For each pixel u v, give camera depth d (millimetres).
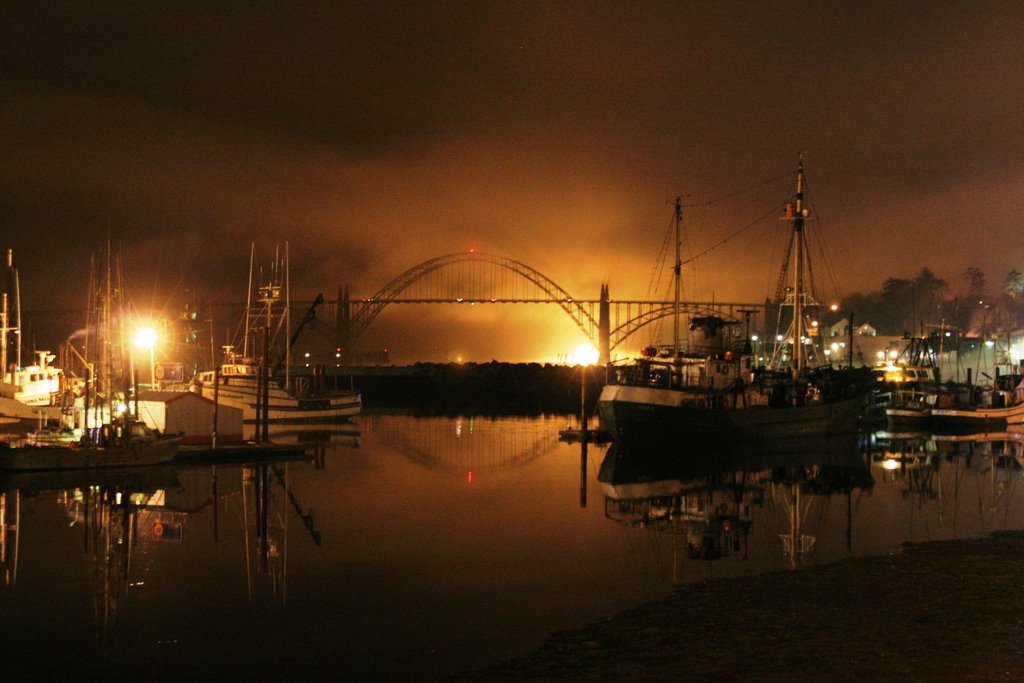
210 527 36156
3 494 44125
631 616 23266
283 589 26609
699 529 35562
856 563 28734
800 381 81250
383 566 29406
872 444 74000
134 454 53844
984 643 20359
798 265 86000
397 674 19641
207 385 88812
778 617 22719
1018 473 54250
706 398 69375
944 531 34844
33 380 76062
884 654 19688
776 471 55469
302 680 19438
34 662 20656
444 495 44938
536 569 28812
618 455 65188
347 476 52062
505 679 19047
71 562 30125
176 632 22672
